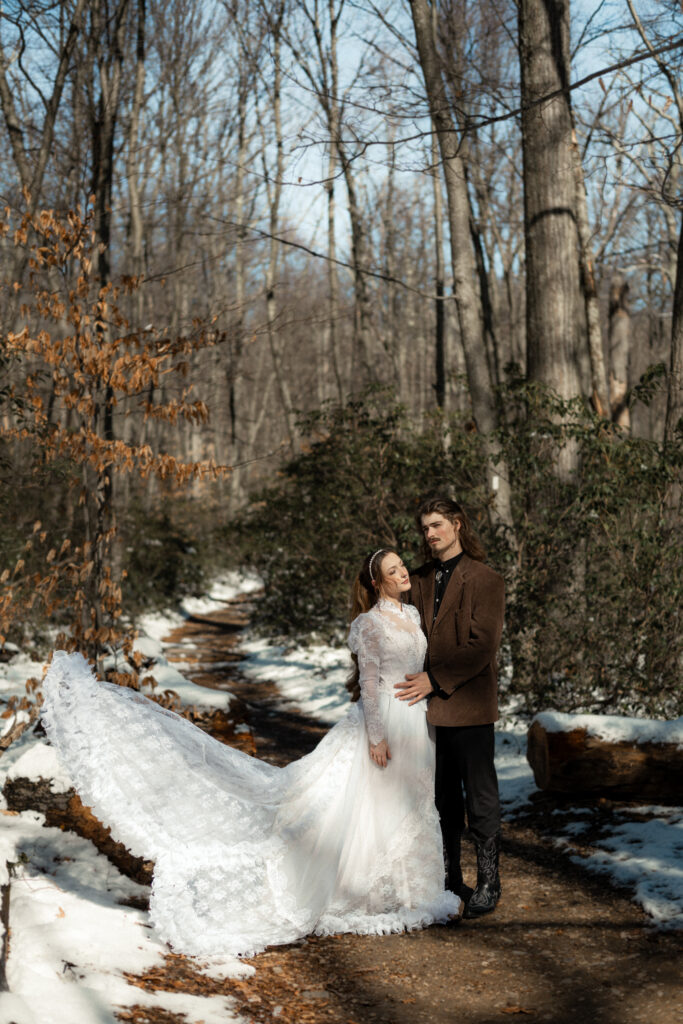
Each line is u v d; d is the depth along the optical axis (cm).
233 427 2375
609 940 382
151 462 623
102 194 1205
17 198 1007
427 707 416
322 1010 318
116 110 1245
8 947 312
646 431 2709
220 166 1938
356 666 424
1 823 436
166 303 1989
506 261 2091
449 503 438
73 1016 273
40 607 830
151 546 1712
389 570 424
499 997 333
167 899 354
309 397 3422
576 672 761
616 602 725
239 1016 303
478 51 1017
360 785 396
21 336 611
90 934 347
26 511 771
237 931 363
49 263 621
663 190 817
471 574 426
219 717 593
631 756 555
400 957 369
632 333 3130
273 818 380
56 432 618
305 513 1196
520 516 830
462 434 873
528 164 933
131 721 370
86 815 441
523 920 412
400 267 2803
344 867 390
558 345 928
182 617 1856
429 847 407
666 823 516
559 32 920
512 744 740
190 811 365
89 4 1205
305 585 1264
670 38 731
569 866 486
